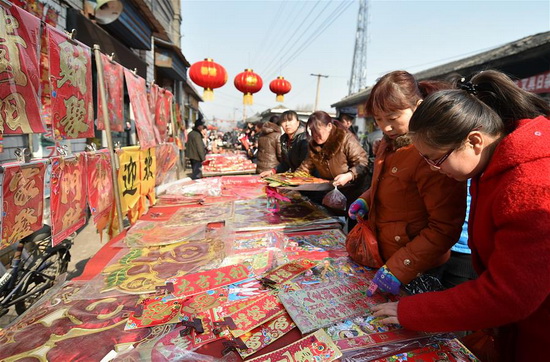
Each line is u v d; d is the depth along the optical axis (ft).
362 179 7.03
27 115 4.10
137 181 7.63
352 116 13.64
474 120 2.26
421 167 3.29
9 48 3.77
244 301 3.48
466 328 2.37
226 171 17.39
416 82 3.51
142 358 2.64
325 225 6.07
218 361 2.62
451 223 3.17
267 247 4.99
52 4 9.94
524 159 2.10
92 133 5.82
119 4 11.15
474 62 13.85
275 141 13.82
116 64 6.88
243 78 19.74
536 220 1.91
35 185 4.32
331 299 3.47
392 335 2.93
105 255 4.73
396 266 3.34
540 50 10.51
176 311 3.29
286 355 2.67
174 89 31.24
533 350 2.60
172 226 5.87
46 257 7.41
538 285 1.94
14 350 2.76
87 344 2.82
